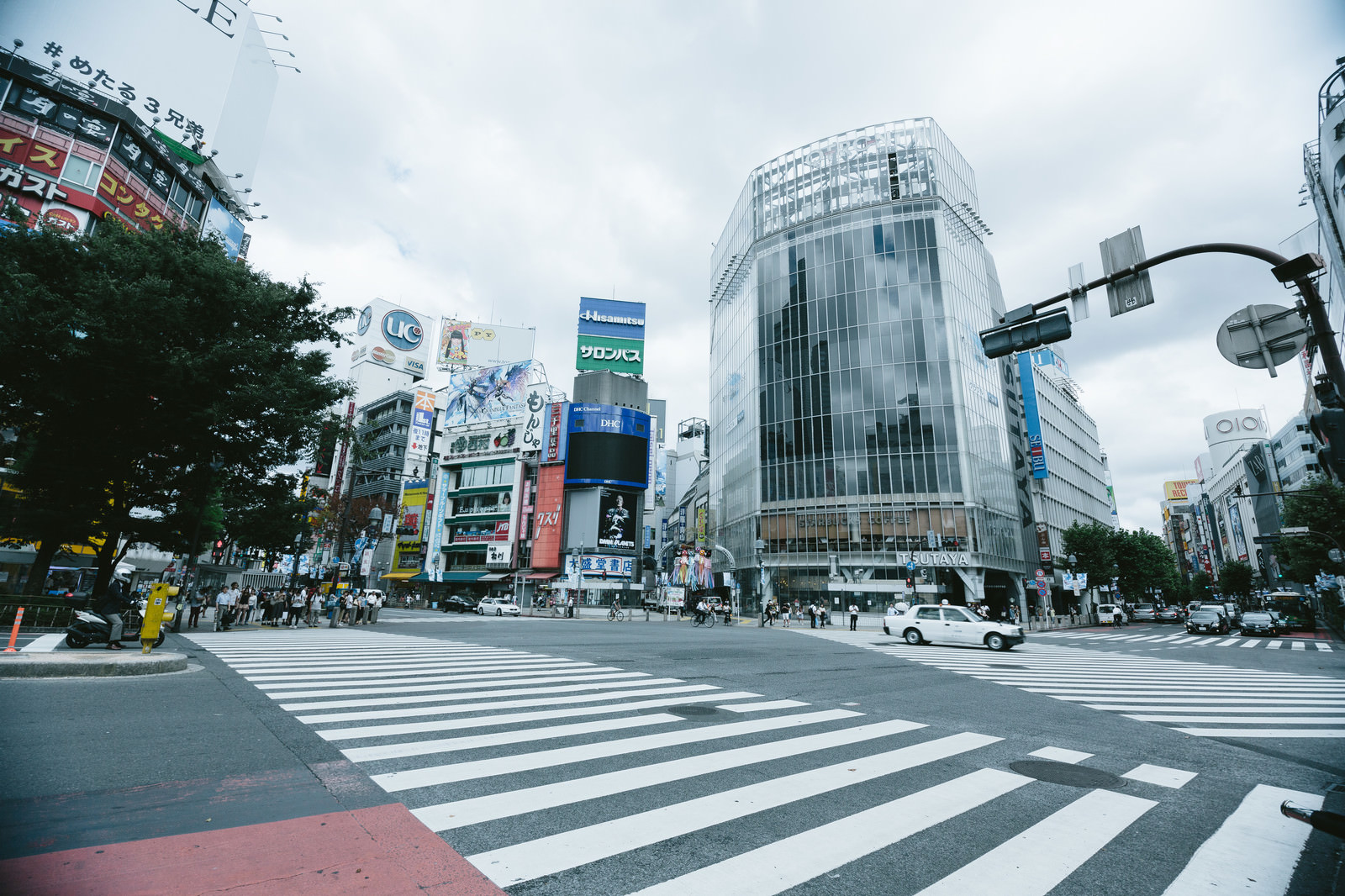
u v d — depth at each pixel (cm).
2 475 1773
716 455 6512
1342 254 3516
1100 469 9181
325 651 1449
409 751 574
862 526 4503
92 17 2856
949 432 4444
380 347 8888
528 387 6200
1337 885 349
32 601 1596
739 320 5925
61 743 545
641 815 428
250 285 1916
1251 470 8625
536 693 910
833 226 5188
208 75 3325
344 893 301
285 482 2348
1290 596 4841
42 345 1523
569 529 5606
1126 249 774
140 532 2017
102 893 287
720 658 1521
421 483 6962
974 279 5297
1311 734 780
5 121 2602
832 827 419
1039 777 554
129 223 2931
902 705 916
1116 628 4319
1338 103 3347
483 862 345
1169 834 425
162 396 1719
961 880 345
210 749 552
